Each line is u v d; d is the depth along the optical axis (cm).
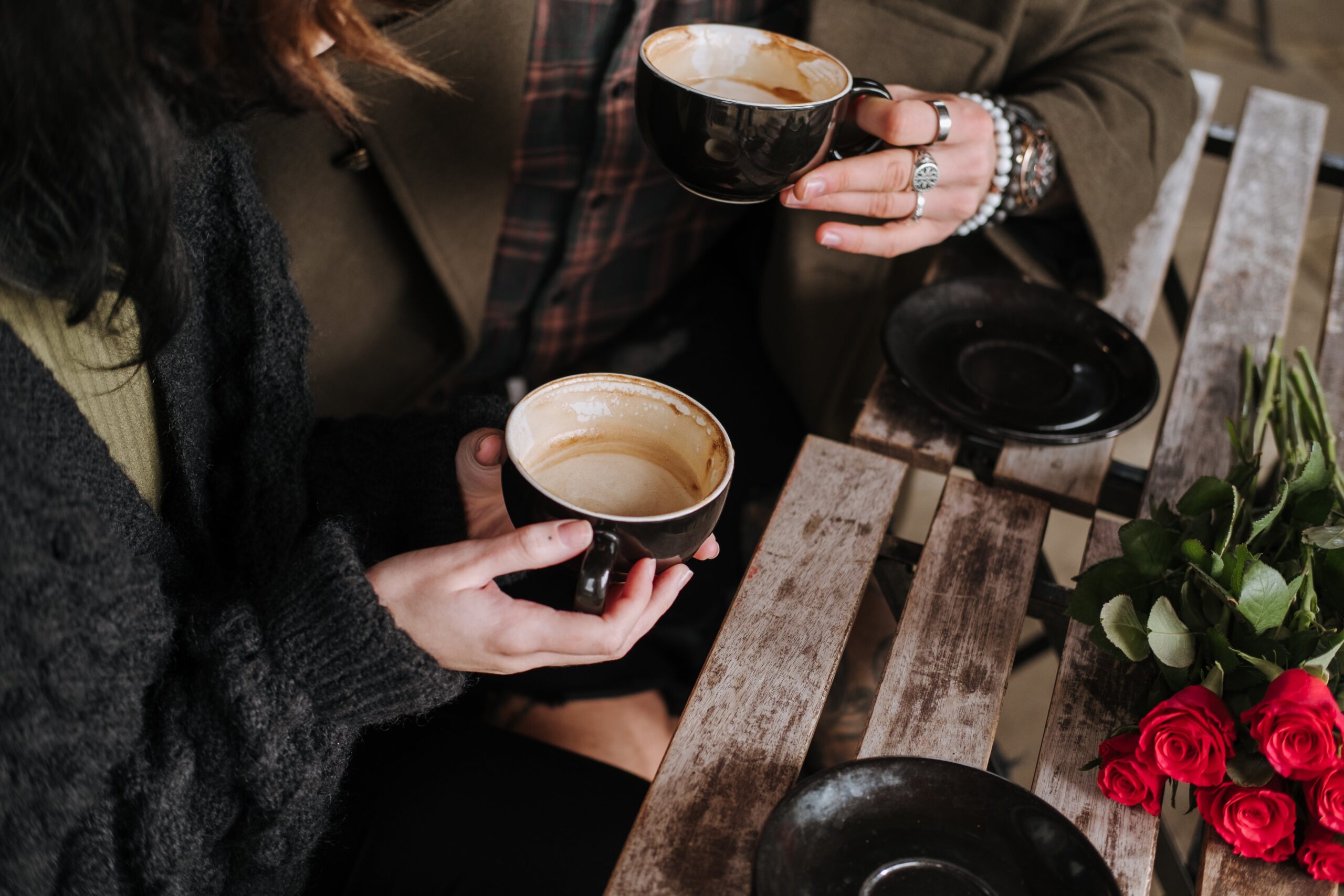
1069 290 108
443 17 92
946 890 54
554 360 136
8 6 40
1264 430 86
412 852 79
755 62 81
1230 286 111
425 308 121
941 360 95
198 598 67
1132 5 117
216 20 47
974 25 110
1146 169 108
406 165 102
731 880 57
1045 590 77
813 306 126
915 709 67
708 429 59
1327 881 59
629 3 102
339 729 61
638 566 56
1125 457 187
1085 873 53
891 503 81
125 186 46
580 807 83
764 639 70
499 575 57
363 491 80
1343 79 305
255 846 60
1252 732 57
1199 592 64
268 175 97
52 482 49
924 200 92
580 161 116
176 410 66
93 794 54
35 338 56
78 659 51
